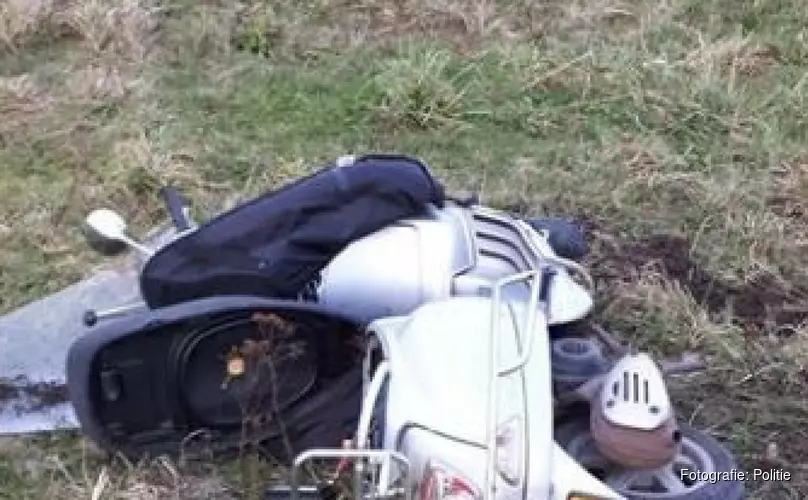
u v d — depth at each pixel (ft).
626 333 17.08
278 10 24.70
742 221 19.10
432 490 12.26
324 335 14.64
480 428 12.45
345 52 23.57
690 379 16.39
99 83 22.57
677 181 20.10
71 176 20.67
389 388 13.00
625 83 22.43
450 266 14.74
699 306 17.61
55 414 16.14
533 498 12.17
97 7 24.12
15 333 17.54
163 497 14.74
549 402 12.45
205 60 23.45
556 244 16.31
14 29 23.77
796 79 22.77
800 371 16.51
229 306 14.17
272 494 13.51
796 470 15.15
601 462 13.34
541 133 21.67
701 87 22.11
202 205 19.79
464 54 23.47
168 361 14.38
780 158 20.68
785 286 18.06
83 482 15.05
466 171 20.61
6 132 21.57
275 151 21.15
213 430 14.82
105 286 18.26
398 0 24.62
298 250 14.80
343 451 12.30
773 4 24.66
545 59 22.93
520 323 13.07
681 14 24.47
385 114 21.79
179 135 21.45
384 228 14.98
